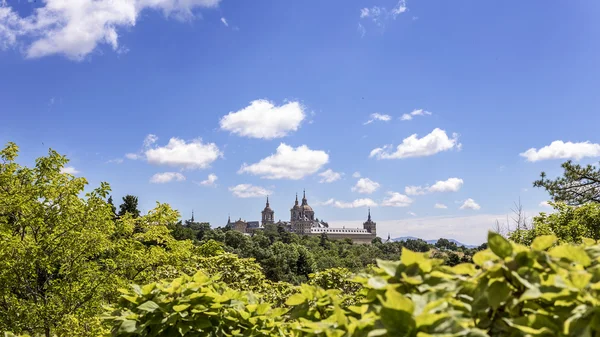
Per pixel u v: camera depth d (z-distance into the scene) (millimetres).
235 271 9922
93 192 10055
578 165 16766
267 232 134375
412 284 1781
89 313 8906
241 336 2633
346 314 2457
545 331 1382
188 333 2535
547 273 1648
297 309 2525
